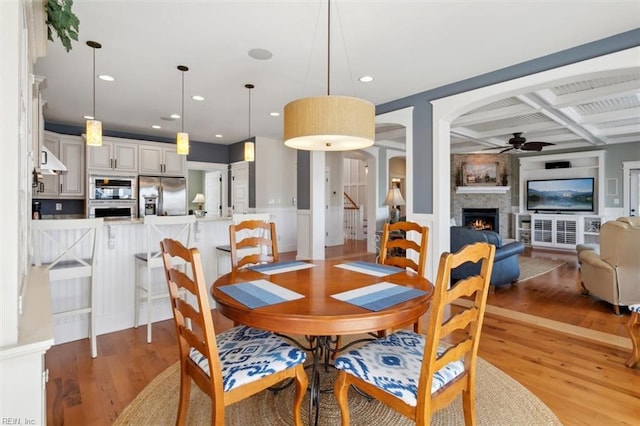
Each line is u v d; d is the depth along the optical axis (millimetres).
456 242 4496
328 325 1335
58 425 1726
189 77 3592
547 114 4965
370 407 1907
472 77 3580
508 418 1807
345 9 2326
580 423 1763
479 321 1460
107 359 2449
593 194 7703
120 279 3049
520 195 8758
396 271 2158
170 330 3018
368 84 3799
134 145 6113
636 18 2453
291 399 1983
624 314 3443
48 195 5375
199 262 1293
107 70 3393
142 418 1790
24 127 1322
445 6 2295
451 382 1415
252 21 2484
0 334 873
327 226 8492
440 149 3889
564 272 5453
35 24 1540
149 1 2229
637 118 5395
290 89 3988
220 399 1349
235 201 7652
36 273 1977
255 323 1414
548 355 2539
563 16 2424
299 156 6316
